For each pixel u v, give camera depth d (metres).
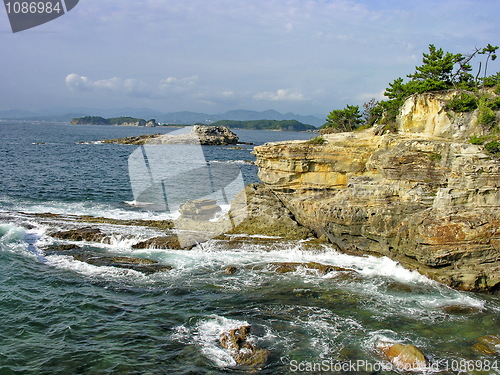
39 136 155.00
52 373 13.54
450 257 22.73
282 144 33.41
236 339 15.72
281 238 27.91
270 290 20.70
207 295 19.83
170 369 14.01
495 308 20.08
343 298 20.23
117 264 22.80
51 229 27.59
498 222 22.86
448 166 26.03
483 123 28.75
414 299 20.59
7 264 22.05
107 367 13.98
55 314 17.39
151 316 17.59
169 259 23.95
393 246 25.58
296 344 15.86
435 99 32.50
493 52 40.16
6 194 40.69
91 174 57.38
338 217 27.30
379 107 49.16
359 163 31.83
